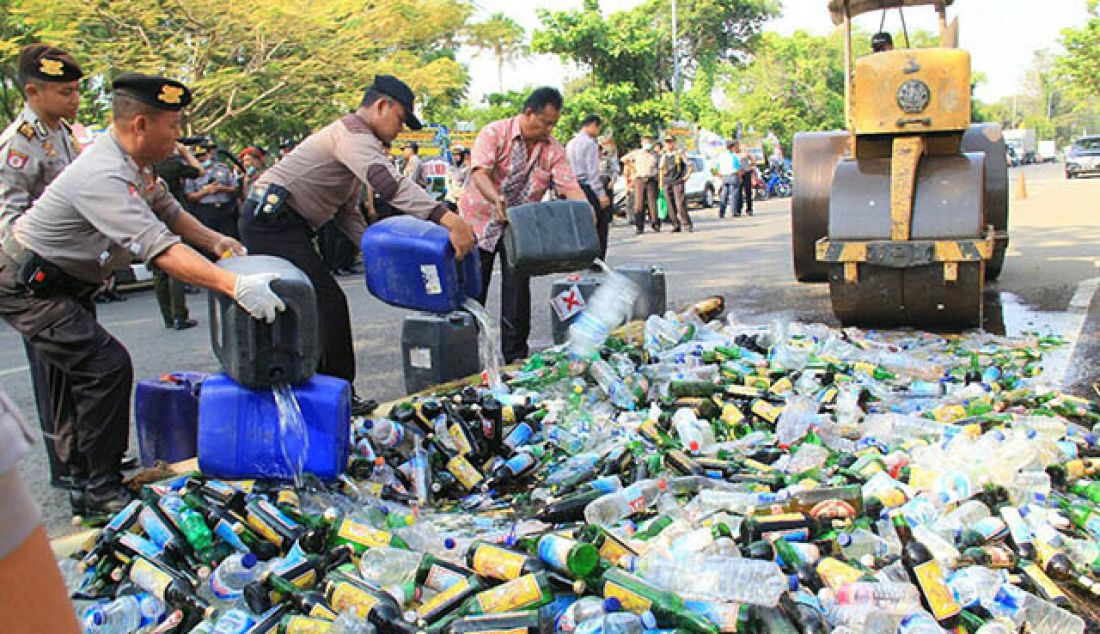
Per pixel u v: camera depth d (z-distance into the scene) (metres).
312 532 3.05
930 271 6.08
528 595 2.58
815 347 5.71
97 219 3.36
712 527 2.97
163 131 3.50
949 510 3.19
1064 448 3.71
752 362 5.30
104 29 20.20
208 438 3.47
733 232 17.06
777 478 3.52
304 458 3.47
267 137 26.48
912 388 4.81
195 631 2.57
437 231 4.29
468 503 3.79
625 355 5.39
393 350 7.26
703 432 4.20
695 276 10.55
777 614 2.43
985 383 4.86
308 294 3.43
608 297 6.23
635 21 39.78
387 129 4.55
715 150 32.94
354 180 4.71
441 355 5.26
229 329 3.39
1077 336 6.25
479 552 2.81
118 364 3.64
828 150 8.25
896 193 6.16
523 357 6.23
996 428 3.97
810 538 2.90
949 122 6.41
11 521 0.85
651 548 2.87
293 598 2.71
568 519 3.31
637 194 17.72
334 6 22.36
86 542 3.25
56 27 19.22
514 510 3.59
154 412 4.14
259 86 22.73
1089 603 2.79
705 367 5.08
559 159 6.08
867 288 6.27
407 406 4.33
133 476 3.93
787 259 11.77
